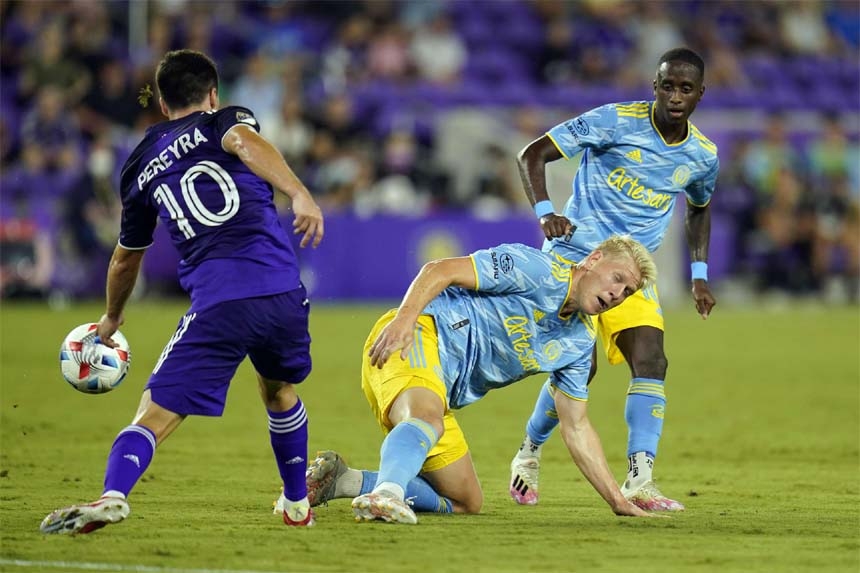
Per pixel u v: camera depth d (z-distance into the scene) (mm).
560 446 30234
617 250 19172
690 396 40188
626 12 96250
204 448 28406
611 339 22938
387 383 19219
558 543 17125
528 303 19297
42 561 15133
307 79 82625
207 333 16875
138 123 72562
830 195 84938
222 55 83000
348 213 71625
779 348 55531
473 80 90375
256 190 17234
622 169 22859
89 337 19188
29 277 67562
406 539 17219
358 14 90750
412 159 76500
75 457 26328
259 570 14852
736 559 16078
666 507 21109
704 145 23141
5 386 38531
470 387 20031
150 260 70000
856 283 84500
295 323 17344
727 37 100312
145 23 81500
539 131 83312
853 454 29156
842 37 106000
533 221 73562
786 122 92438
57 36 73688
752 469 26812
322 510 20297
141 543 16453
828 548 16984
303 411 18312
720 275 82062
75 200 67625
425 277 18406
